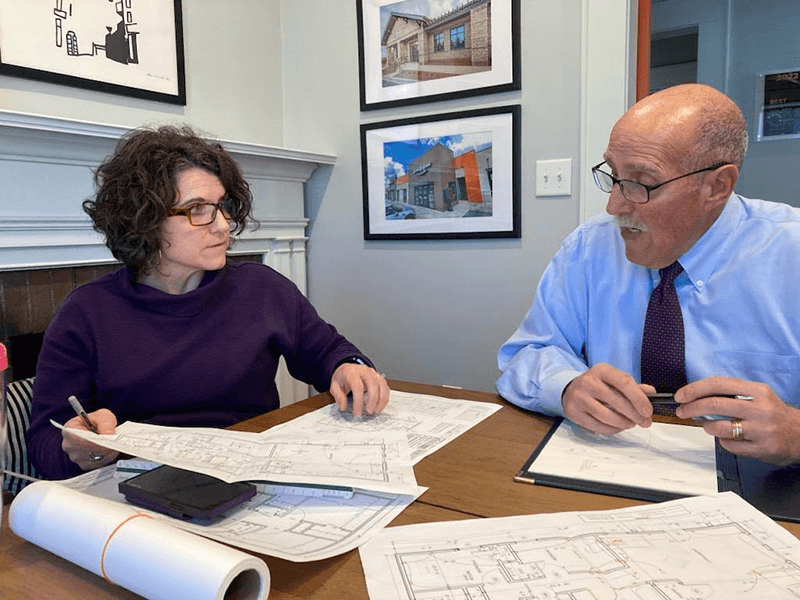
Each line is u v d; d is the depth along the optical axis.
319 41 2.24
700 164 0.86
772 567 0.45
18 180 1.44
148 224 0.96
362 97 2.14
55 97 1.63
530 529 0.53
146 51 1.84
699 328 0.99
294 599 0.44
